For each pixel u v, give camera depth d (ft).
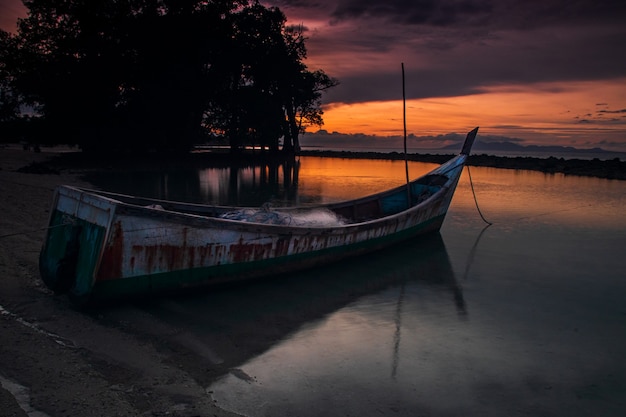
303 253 25.35
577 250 33.50
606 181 83.51
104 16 109.91
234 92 131.85
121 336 16.39
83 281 18.53
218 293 22.24
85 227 19.33
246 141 145.69
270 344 17.13
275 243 23.70
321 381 14.69
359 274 26.86
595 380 15.35
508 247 34.30
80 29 110.22
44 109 111.34
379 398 13.87
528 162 119.55
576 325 20.03
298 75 144.66
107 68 106.93
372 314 20.86
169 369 14.32
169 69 113.80
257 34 135.95
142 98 112.27
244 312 20.12
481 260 30.63
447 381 15.05
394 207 39.06
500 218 46.21
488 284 25.67
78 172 79.87
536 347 17.79
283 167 114.21
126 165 100.53
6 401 11.41
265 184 73.36
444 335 18.75
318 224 29.22
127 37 109.19
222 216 26.43
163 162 113.80
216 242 21.30
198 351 16.03
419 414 13.12
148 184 68.33
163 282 19.99
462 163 39.22
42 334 15.61
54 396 11.91
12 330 15.57
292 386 14.26
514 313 21.39
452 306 22.20
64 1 106.11
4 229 28.32
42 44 109.29
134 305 19.53
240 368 15.14
